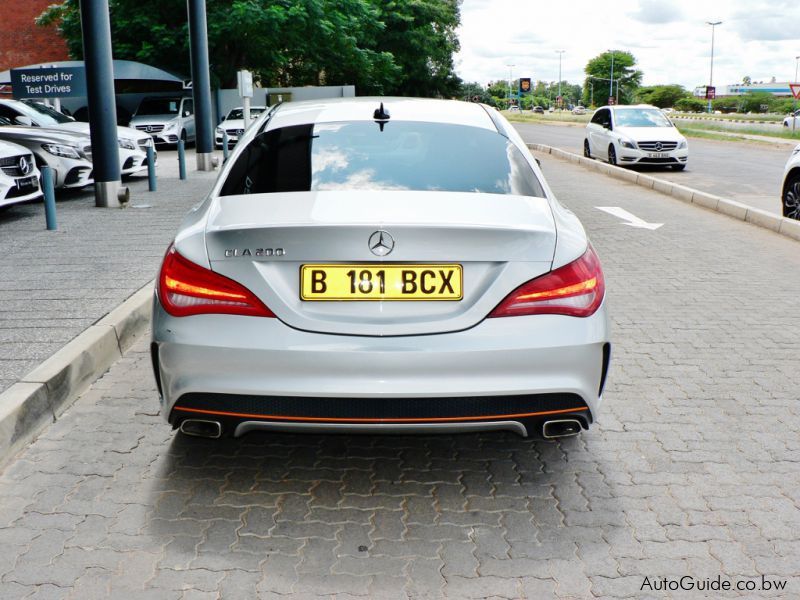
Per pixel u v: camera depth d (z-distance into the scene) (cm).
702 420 409
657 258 848
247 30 3102
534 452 369
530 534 296
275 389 287
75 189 1338
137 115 2608
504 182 348
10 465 351
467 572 271
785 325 590
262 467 352
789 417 414
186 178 1555
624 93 17088
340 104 425
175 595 257
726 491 332
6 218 1005
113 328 500
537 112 13488
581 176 1806
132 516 308
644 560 279
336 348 286
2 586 261
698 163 2192
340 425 290
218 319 293
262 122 408
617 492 330
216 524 302
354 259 288
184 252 304
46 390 398
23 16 3412
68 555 280
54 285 629
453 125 396
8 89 2667
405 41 4716
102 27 1077
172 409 302
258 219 306
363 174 345
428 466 354
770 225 1061
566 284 299
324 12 3369
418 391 286
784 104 13162
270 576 268
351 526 302
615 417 412
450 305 292
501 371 291
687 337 557
